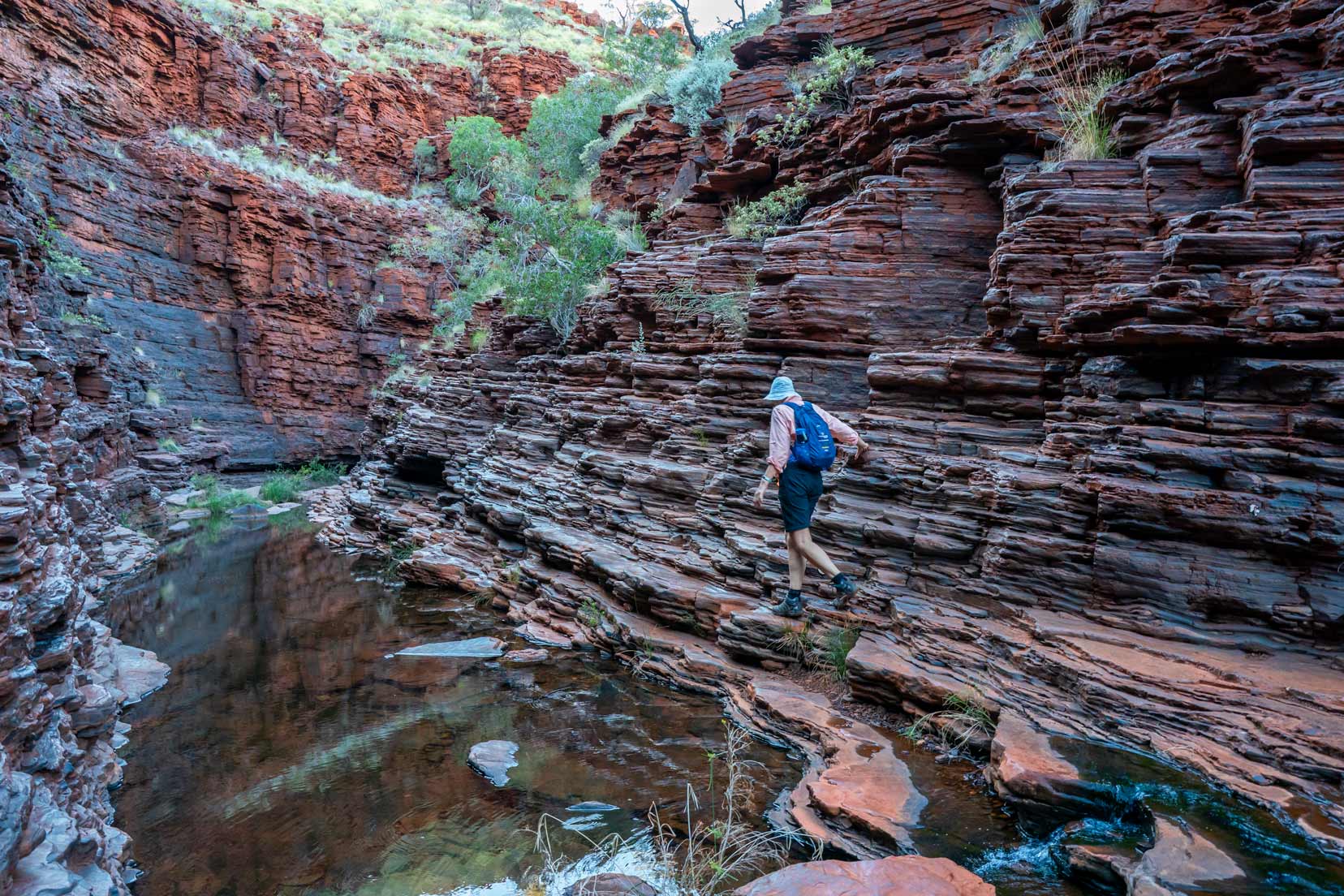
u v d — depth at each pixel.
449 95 43.06
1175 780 3.43
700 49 21.42
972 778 4.16
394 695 6.55
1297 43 5.39
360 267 33.81
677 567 7.55
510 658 7.48
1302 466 4.15
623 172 17.62
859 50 9.89
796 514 5.76
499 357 16.34
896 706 5.02
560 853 3.97
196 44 31.48
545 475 10.94
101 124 26.41
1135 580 4.51
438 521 13.66
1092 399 5.24
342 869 3.92
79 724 4.93
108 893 3.14
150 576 11.81
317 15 42.44
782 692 5.62
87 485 11.90
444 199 38.94
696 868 3.72
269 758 5.33
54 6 24.80
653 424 9.23
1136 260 5.38
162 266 26.97
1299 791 3.19
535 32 49.97
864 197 7.64
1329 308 4.25
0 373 7.41
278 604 10.02
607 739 5.45
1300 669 3.87
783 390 5.88
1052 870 3.29
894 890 3.03
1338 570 4.02
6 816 2.75
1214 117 5.61
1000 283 6.10
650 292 10.62
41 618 4.45
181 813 4.57
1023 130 6.93
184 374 26.92
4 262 9.10
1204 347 4.60
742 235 10.67
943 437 6.11
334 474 29.31
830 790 4.09
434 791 4.74
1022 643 4.61
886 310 7.38
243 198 29.22
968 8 9.27
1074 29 7.51
